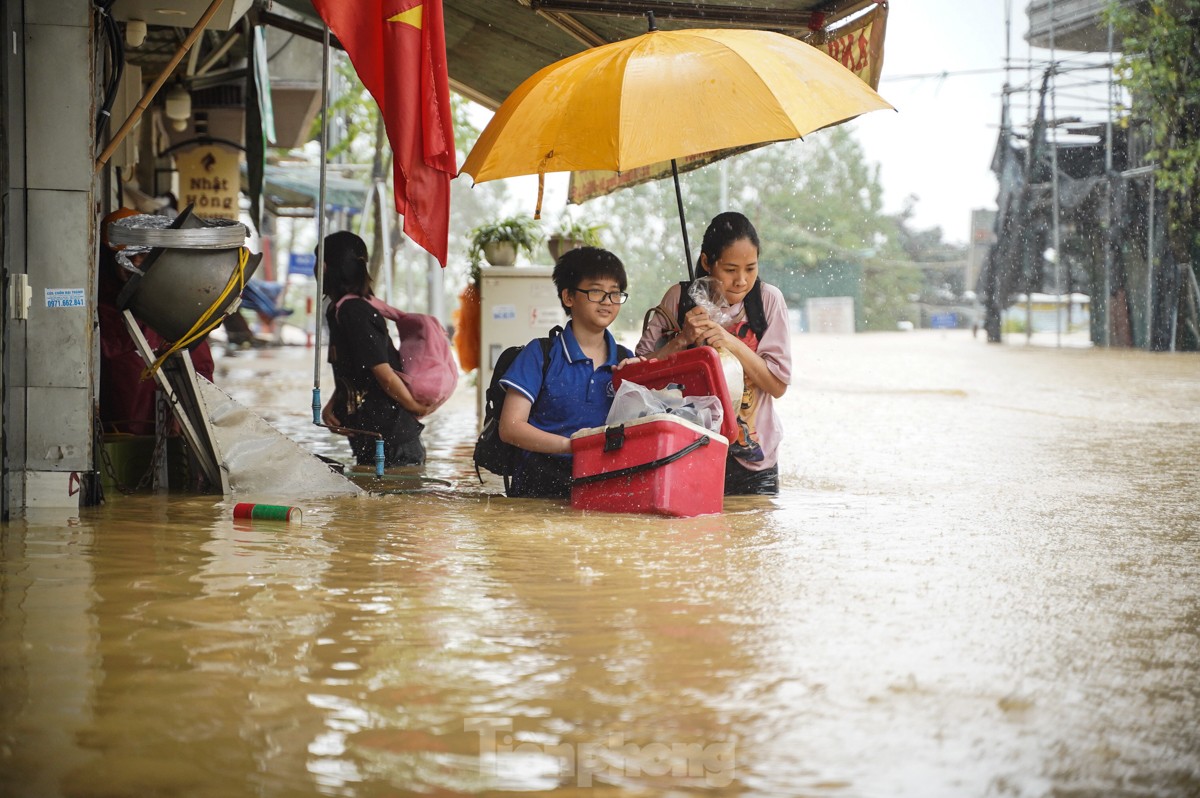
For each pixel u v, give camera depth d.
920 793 2.19
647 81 5.68
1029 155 32.50
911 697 2.69
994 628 3.27
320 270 6.18
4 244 5.40
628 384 5.58
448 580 3.89
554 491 6.03
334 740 2.43
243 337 32.84
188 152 14.80
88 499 5.57
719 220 6.13
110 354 6.91
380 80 6.04
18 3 5.39
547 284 9.80
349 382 7.66
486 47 8.80
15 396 5.44
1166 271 26.73
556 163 5.71
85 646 3.06
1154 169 26.59
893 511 5.52
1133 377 18.31
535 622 3.33
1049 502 5.82
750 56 5.73
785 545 4.55
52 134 5.43
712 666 2.92
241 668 2.89
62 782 2.22
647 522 5.16
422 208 6.09
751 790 2.19
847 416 11.93
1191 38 25.91
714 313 6.04
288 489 6.17
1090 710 2.62
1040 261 35.25
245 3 9.25
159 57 11.50
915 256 76.88
